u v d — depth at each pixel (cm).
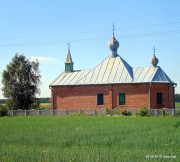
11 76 8738
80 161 1645
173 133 2797
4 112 6462
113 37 6781
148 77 6209
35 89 8856
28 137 2638
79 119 4822
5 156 1786
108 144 2264
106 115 5997
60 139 2500
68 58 7188
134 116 5588
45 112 6519
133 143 2244
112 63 6669
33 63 8925
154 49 6500
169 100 6281
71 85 6669
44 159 1702
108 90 6369
